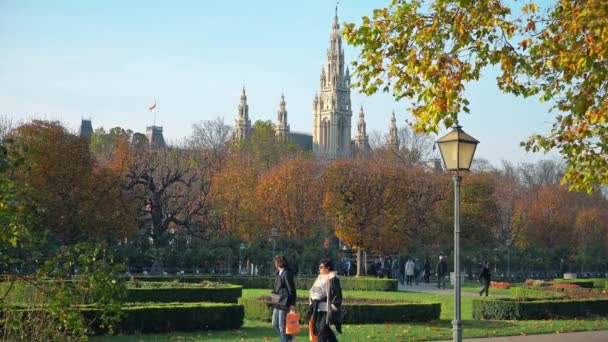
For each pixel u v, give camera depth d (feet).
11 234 38.91
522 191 354.95
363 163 220.84
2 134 194.08
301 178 232.12
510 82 60.90
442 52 56.39
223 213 222.48
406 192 208.85
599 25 52.75
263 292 144.05
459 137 54.13
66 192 163.12
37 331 45.09
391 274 217.56
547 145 68.03
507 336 73.20
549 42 58.59
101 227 168.04
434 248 233.35
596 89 58.85
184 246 196.65
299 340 67.00
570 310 97.09
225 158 257.14
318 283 55.31
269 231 225.35
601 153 67.31
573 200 335.67
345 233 200.44
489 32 55.83
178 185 225.97
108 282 40.50
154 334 71.67
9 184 39.14
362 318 83.51
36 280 41.55
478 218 234.79
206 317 75.87
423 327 79.97
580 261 292.20
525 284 173.99
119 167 201.98
